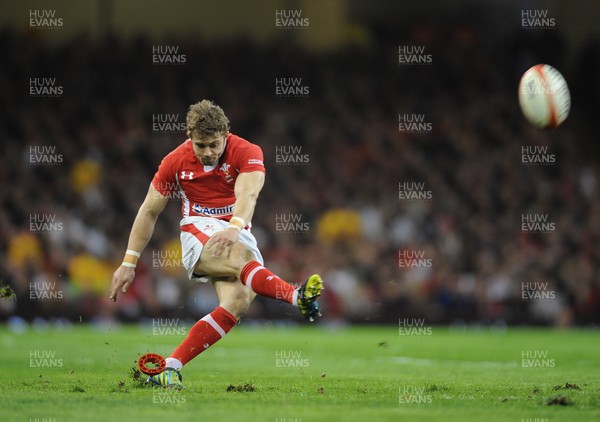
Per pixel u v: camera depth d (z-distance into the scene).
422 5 117.12
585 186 101.25
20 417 19.66
